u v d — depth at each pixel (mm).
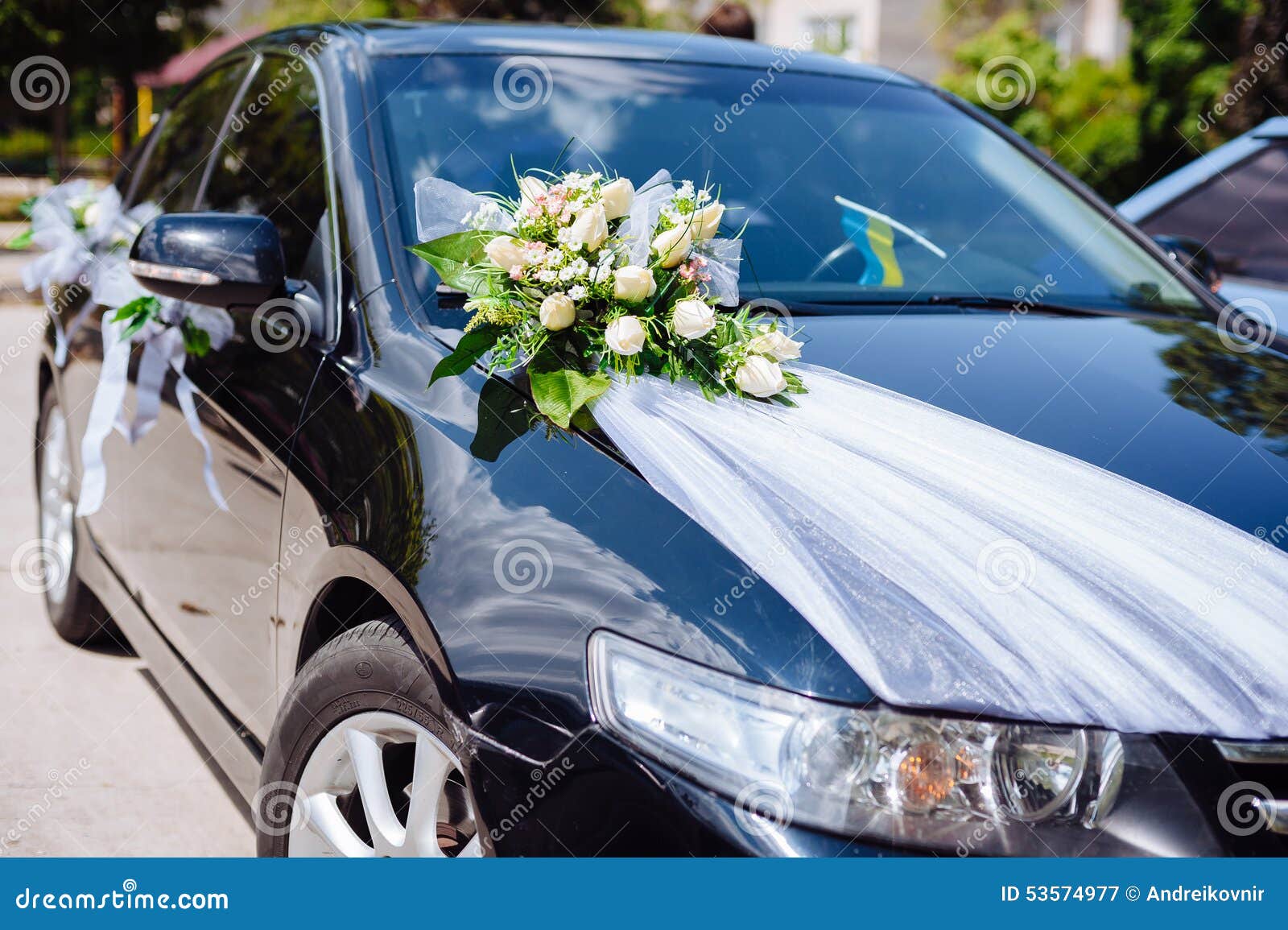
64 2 14781
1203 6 13117
